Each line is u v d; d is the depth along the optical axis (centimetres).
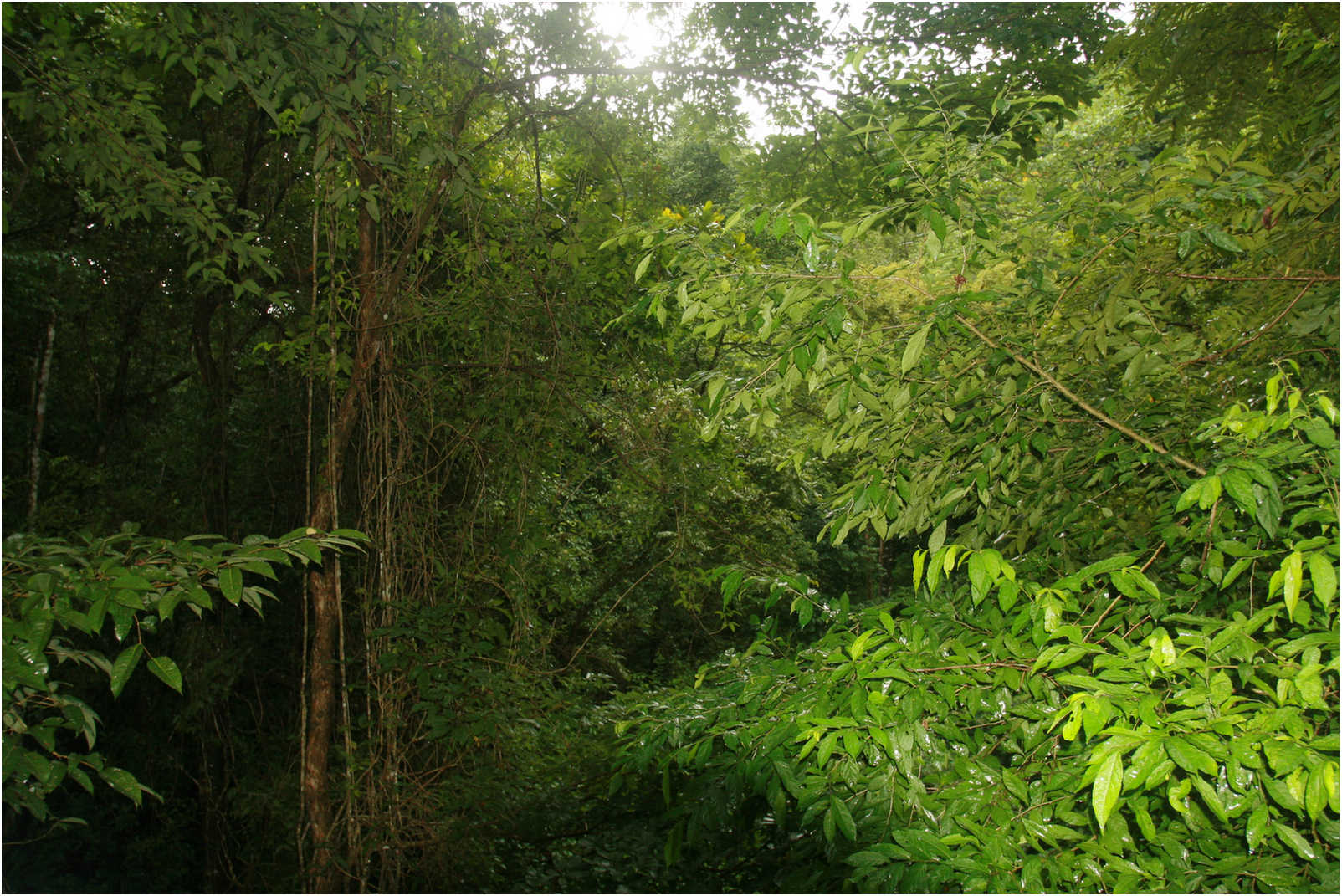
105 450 618
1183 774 130
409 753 422
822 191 534
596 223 469
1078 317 230
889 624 159
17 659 133
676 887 295
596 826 365
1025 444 217
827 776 159
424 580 436
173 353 617
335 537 167
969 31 472
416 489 441
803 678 169
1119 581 133
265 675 544
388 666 396
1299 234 224
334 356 417
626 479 512
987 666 148
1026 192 210
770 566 648
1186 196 214
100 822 543
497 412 456
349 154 367
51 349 585
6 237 534
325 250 479
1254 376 245
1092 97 489
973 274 223
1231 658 129
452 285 456
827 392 248
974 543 244
